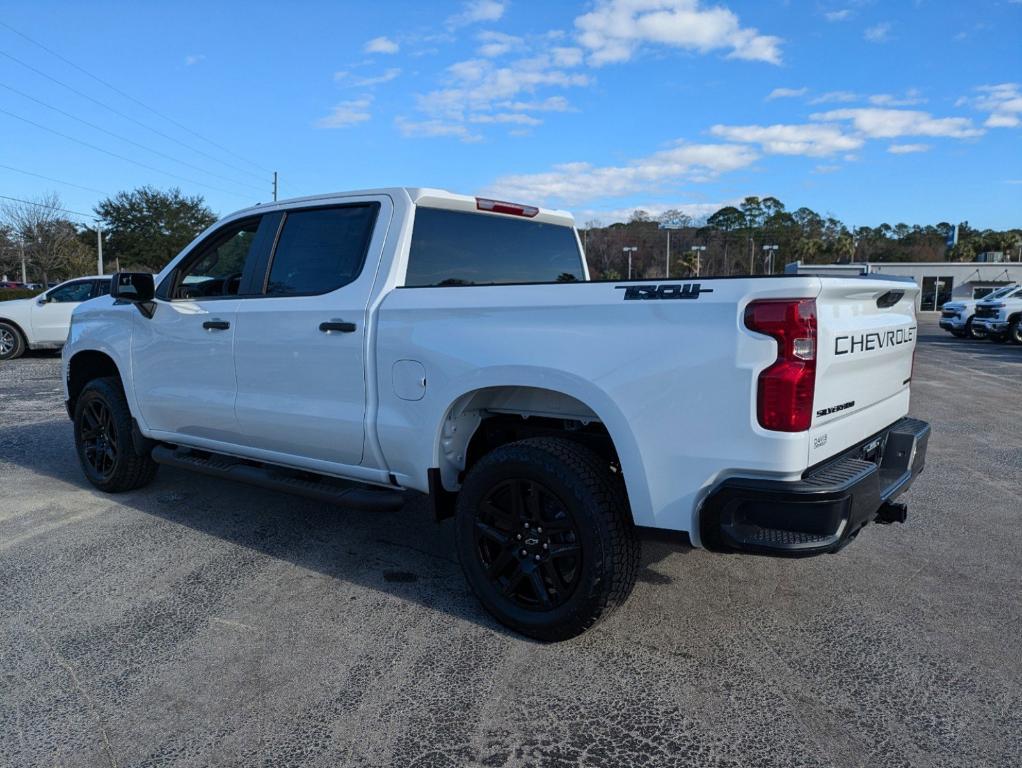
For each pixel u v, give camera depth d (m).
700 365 2.56
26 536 4.33
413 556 4.05
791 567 3.91
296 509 4.87
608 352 2.75
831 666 2.89
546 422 3.39
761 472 2.51
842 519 2.51
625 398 2.72
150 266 59.38
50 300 14.32
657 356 2.64
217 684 2.75
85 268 57.09
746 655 2.97
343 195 3.79
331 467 3.77
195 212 60.91
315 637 3.11
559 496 2.89
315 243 3.84
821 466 2.68
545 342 2.90
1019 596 3.56
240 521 4.61
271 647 3.03
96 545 4.18
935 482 5.71
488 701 2.64
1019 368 14.35
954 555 4.11
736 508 2.55
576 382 2.82
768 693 2.70
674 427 2.63
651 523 2.74
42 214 55.38
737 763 2.30
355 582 3.69
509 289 3.05
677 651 3.00
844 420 2.83
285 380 3.83
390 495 3.53
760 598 3.52
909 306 3.50
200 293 4.43
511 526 3.08
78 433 5.27
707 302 2.55
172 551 4.09
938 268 56.72
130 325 4.73
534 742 2.41
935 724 2.51
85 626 3.21
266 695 2.68
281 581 3.69
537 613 3.04
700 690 2.71
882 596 3.55
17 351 14.13
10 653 2.97
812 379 2.47
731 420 2.53
